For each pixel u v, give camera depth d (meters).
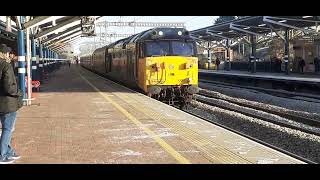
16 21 15.51
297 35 47.16
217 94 27.92
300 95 26.02
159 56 20.30
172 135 10.16
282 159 8.00
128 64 24.80
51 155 8.08
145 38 20.66
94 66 51.41
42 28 25.70
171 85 20.38
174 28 21.06
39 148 8.65
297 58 45.91
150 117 13.11
